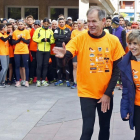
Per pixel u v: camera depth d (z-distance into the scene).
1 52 9.01
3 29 8.97
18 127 5.41
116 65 3.78
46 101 7.34
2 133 5.10
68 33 9.20
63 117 5.99
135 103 3.58
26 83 9.39
